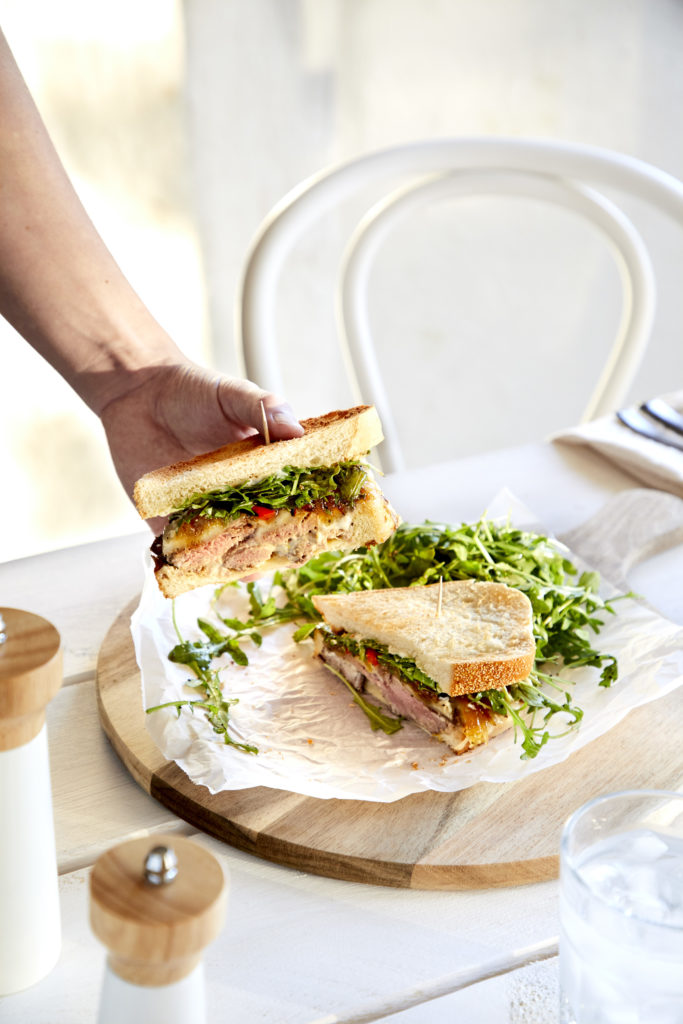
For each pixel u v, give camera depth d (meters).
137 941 0.73
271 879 1.26
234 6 4.30
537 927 1.18
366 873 1.25
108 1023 0.79
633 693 1.58
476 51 4.50
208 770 1.39
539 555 1.90
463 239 4.70
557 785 1.42
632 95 4.54
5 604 1.84
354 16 4.42
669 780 1.43
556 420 5.02
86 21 4.16
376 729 1.59
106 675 1.61
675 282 4.67
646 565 2.04
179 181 4.54
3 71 1.92
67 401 4.50
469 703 1.55
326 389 5.02
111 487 4.71
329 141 4.66
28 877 1.01
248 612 1.88
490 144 2.77
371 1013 1.05
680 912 0.93
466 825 1.33
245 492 1.63
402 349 4.95
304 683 1.70
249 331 2.74
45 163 1.98
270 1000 1.06
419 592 1.85
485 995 1.06
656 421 2.45
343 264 2.89
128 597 1.88
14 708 0.89
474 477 2.31
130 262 4.61
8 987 1.04
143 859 0.79
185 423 1.98
